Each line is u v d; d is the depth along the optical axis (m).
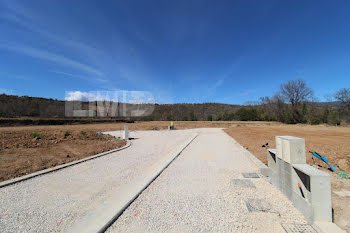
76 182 4.36
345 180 4.14
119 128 23.75
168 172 5.18
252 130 20.72
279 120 47.12
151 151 8.43
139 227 2.56
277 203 3.17
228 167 5.65
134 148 9.30
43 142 8.55
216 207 3.10
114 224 2.63
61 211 3.00
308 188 2.72
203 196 3.54
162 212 2.95
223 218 2.75
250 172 5.09
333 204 3.08
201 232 2.43
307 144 8.75
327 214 2.47
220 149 8.93
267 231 2.43
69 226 2.58
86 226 2.50
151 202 3.31
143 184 4.12
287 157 3.26
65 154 7.08
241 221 2.66
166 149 8.96
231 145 10.22
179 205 3.19
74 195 3.62
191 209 3.04
